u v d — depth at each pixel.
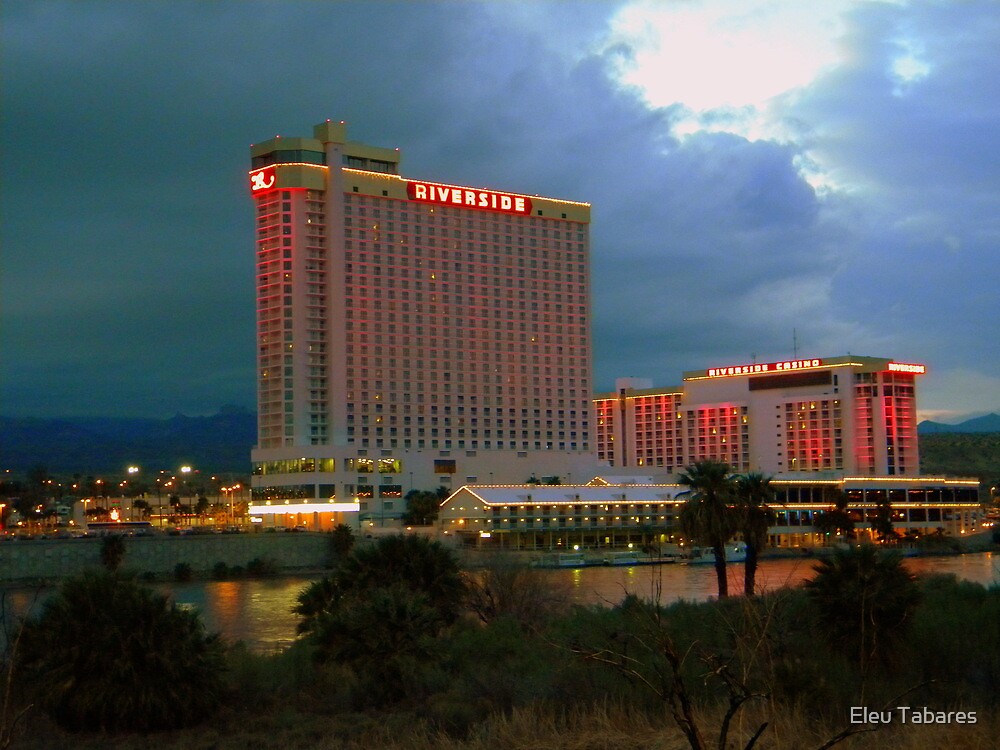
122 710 43.97
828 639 40.56
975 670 36.88
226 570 179.38
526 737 27.73
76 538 172.50
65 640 44.97
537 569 88.44
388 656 49.50
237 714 46.81
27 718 43.34
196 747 40.81
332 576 70.56
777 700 28.34
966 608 49.72
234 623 106.94
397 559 68.38
